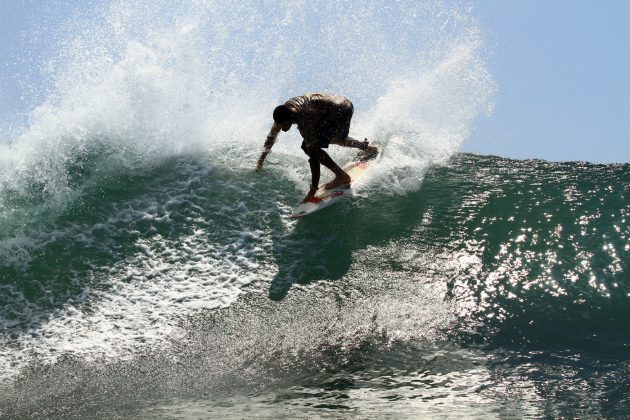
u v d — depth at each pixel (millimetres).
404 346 17156
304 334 17766
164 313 18734
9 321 18359
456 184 25688
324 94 22562
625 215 22609
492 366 16062
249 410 13797
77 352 17188
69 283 19844
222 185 24453
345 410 13562
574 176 26219
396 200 24312
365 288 19656
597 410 13336
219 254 21203
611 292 19328
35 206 22672
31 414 14703
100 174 24312
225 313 18703
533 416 12961
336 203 23781
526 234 22000
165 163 25531
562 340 17234
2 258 20562
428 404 13898
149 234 21891
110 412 14406
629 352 16547
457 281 19938
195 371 16391
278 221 22766
